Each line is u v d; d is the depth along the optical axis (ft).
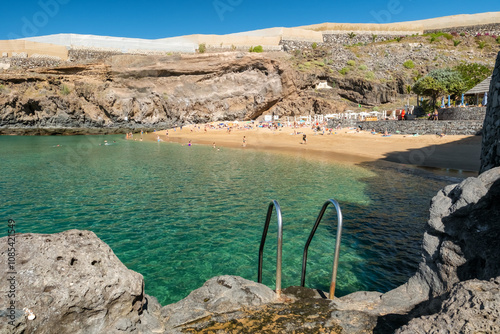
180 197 45.80
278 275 13.01
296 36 282.77
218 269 24.68
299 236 30.86
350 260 25.46
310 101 213.87
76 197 45.65
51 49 216.33
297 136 147.64
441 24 307.58
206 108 215.72
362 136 132.46
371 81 212.43
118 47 239.71
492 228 11.93
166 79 209.26
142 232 32.30
